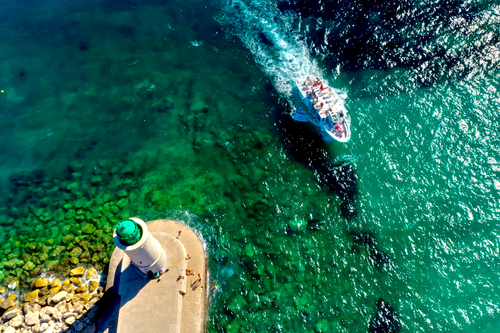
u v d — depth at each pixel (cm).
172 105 4684
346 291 3409
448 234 3675
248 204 3900
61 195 4044
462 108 4391
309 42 5197
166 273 3219
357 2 5431
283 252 3606
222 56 5128
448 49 4819
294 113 4578
